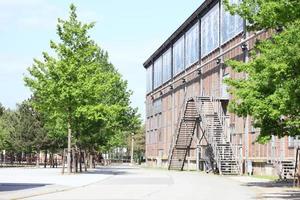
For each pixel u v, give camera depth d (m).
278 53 22.64
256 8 31.11
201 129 68.12
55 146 73.69
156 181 38.84
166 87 93.25
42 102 47.12
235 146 58.59
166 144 92.12
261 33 50.53
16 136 75.75
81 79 45.53
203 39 71.88
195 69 73.81
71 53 45.34
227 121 61.38
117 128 68.75
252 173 53.97
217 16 65.75
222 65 63.62
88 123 50.56
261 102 27.39
